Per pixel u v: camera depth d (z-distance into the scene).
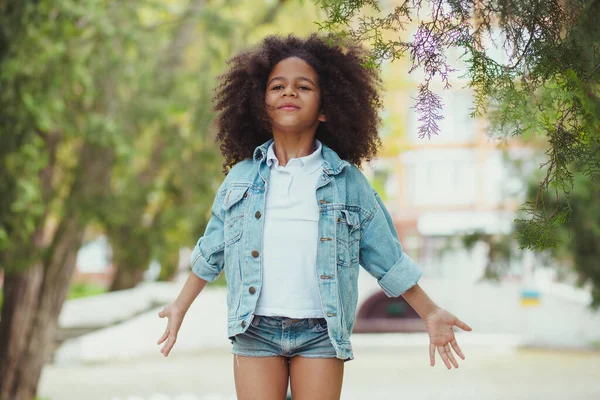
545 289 22.98
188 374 16.56
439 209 36.38
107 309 22.05
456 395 13.59
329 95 3.77
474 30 3.11
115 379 15.79
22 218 9.33
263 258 3.53
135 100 11.77
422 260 35.00
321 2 3.23
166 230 15.45
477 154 36.03
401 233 36.19
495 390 14.16
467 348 22.03
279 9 14.53
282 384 3.50
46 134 11.05
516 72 3.14
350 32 3.18
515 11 3.03
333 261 3.51
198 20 13.28
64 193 12.87
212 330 21.53
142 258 15.38
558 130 3.19
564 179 3.29
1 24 7.85
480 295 23.97
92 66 10.55
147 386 14.80
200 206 15.19
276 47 3.83
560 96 3.16
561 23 3.08
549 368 17.53
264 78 3.83
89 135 10.52
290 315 3.46
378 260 3.66
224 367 17.80
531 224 3.29
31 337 11.78
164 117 11.97
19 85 8.43
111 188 12.52
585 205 10.29
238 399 3.51
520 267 14.29
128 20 11.14
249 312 3.47
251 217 3.58
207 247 3.74
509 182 14.03
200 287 3.81
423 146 36.38
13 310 11.70
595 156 3.20
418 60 3.13
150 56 11.58
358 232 3.63
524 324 23.05
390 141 21.48
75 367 17.81
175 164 14.00
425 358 19.28
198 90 12.81
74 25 9.40
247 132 3.94
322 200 3.56
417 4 3.13
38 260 10.69
